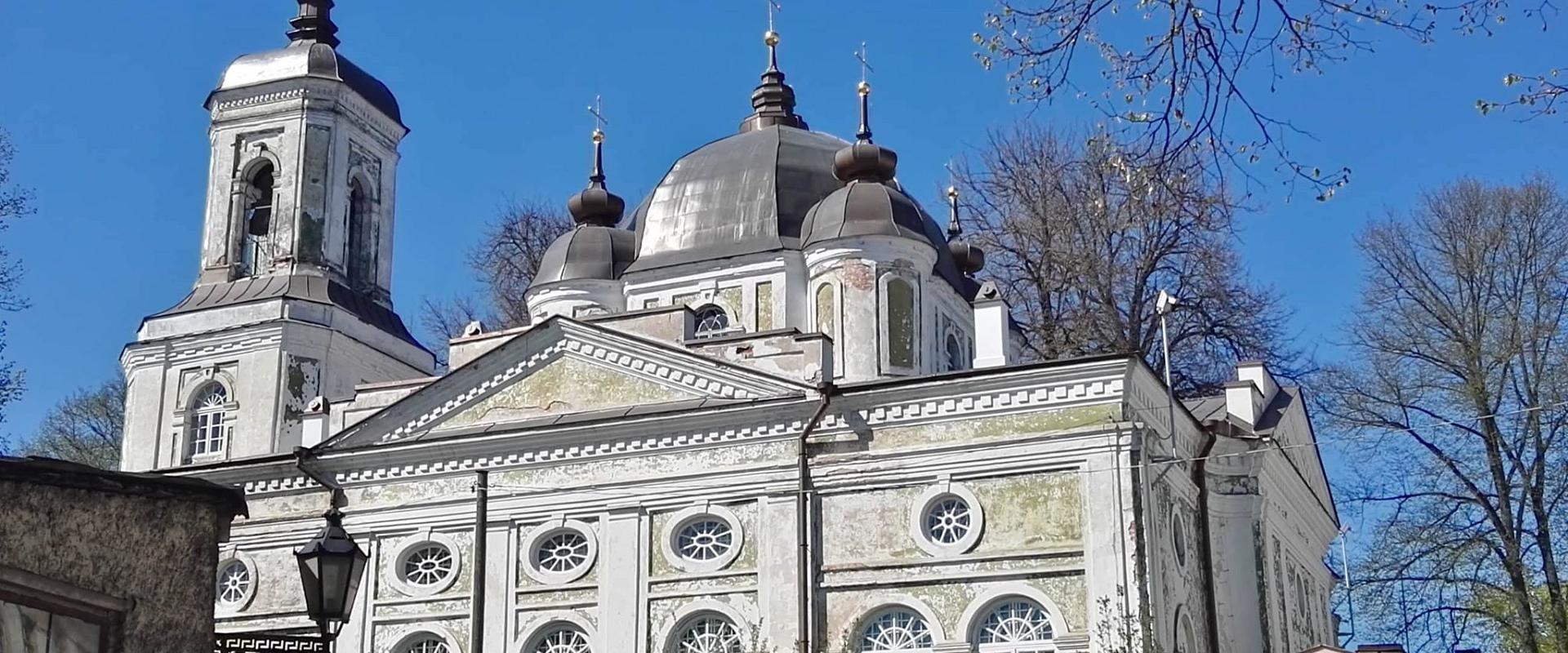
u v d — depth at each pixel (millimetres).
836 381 40938
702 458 36719
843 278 42500
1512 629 42688
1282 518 42281
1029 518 34125
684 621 36062
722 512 36250
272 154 48531
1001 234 51781
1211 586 37688
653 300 45281
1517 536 43656
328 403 41594
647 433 37188
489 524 37938
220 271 48156
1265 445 39062
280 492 40031
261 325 46156
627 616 36281
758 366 37281
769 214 45438
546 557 37500
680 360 37375
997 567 34031
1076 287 49719
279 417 45438
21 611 14422
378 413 39344
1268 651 37781
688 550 36438
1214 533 38625
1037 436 34375
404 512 38719
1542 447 44188
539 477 37875
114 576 15211
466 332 40719
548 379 38656
